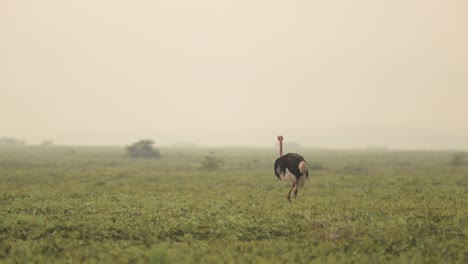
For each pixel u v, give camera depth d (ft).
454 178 214.28
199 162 354.95
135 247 81.92
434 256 77.05
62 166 290.56
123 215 111.45
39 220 102.53
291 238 91.04
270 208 121.70
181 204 127.85
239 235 91.56
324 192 163.02
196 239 90.22
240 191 164.86
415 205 128.16
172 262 72.90
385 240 85.92
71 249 82.48
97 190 161.99
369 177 218.79
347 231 92.22
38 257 76.59
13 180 197.67
